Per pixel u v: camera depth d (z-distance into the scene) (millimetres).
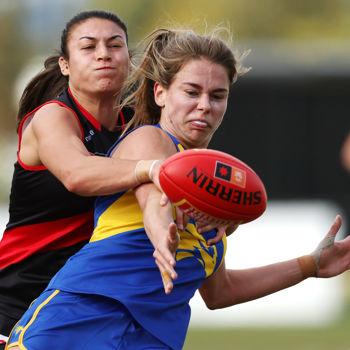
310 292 43969
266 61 54375
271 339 34344
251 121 54250
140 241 11883
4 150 92375
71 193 14586
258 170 54312
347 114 54219
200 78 11891
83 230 15062
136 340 11844
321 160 54375
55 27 98875
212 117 12023
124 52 14930
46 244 14953
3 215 46500
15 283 15203
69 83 15086
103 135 14992
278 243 44219
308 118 54312
